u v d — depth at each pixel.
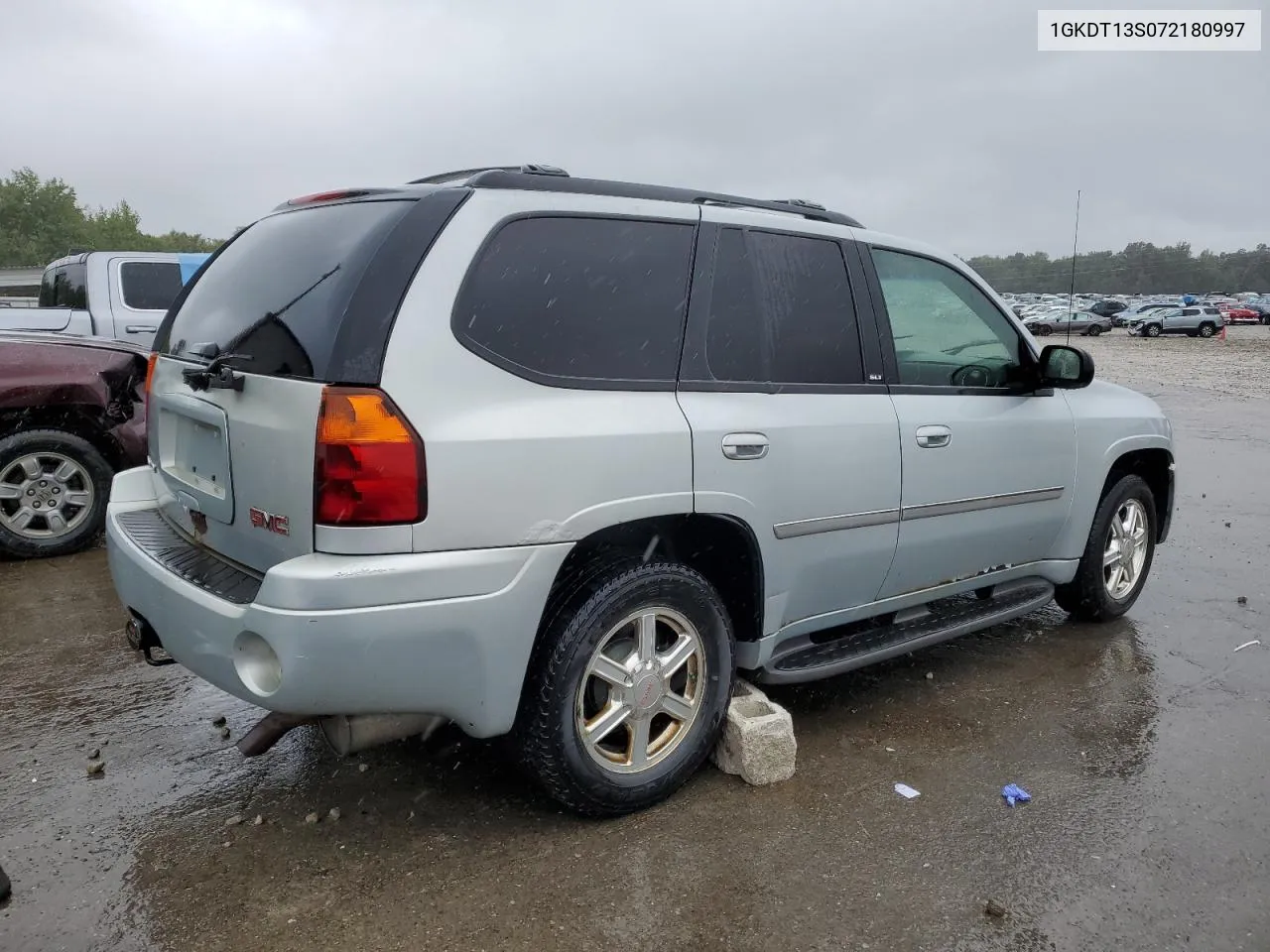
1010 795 3.31
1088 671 4.52
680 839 3.03
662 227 3.19
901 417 3.73
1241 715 4.05
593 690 3.09
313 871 2.84
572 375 2.89
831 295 3.64
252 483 2.78
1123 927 2.65
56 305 10.45
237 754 3.55
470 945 2.53
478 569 2.64
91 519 5.98
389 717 2.71
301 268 2.92
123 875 2.80
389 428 2.52
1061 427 4.49
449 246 2.72
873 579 3.79
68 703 3.94
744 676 3.70
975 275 4.33
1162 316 46.38
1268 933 2.64
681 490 3.03
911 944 2.57
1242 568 6.31
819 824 3.13
